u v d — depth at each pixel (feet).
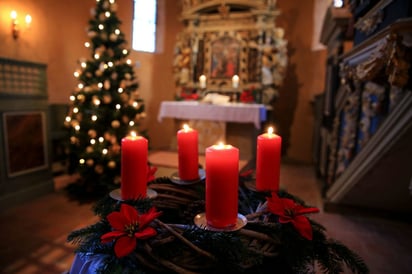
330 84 11.68
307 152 18.10
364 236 8.07
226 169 2.39
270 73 16.75
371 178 7.97
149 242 2.31
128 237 2.28
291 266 2.43
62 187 11.87
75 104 10.93
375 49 5.42
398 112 5.89
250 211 3.05
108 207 2.95
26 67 10.35
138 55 18.99
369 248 7.41
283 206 2.70
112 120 10.69
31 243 7.43
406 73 4.10
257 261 2.19
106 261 2.37
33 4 12.03
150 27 19.63
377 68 5.04
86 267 2.73
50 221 8.73
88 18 15.01
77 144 10.69
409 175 7.36
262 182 3.28
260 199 3.16
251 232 2.39
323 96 14.17
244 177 3.82
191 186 3.59
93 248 2.52
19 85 10.13
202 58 18.02
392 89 5.98
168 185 3.61
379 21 5.95
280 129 18.76
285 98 18.47
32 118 10.63
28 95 10.42
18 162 10.14
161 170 10.85
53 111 13.10
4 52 10.89
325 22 12.35
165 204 3.29
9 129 9.78
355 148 8.61
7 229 8.18
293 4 17.76
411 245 7.61
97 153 10.21
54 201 10.36
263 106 14.58
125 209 2.51
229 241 2.21
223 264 2.15
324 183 11.85
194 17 17.85
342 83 9.46
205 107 14.42
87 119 10.62
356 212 9.57
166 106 15.25
